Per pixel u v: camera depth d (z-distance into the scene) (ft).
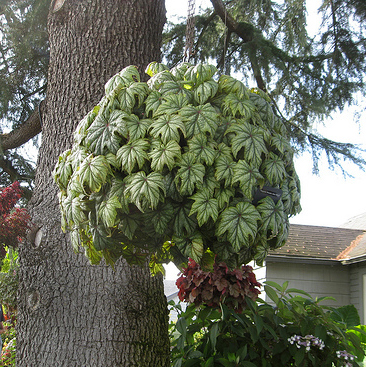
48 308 6.31
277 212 4.10
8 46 15.83
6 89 15.94
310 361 7.25
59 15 7.52
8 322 16.07
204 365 6.93
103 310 6.32
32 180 19.13
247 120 4.24
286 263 21.40
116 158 3.86
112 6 7.54
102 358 6.10
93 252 4.67
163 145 3.75
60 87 7.34
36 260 6.58
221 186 3.90
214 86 4.17
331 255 21.81
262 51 13.93
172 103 4.02
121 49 7.47
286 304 7.84
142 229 3.94
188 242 3.98
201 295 7.84
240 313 7.74
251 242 4.02
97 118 4.18
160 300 7.06
